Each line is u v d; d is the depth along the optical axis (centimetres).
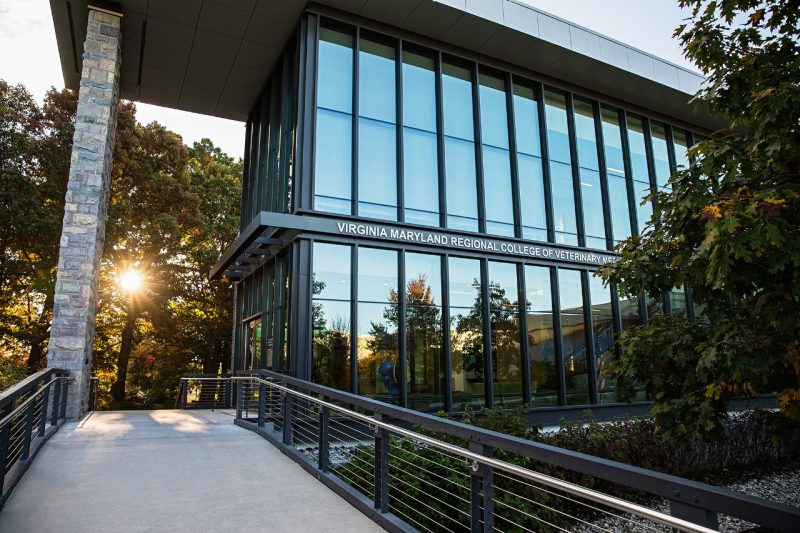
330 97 1270
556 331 1468
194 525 445
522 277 1434
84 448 757
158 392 2862
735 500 185
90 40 1224
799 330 497
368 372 1180
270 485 576
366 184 1270
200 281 2788
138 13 1275
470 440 362
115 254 2352
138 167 2372
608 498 245
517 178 1495
